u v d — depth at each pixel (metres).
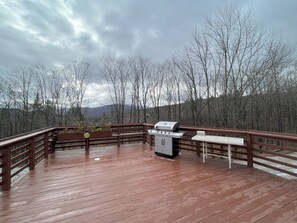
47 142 5.21
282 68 11.77
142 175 3.72
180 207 2.41
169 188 3.05
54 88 18.42
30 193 2.90
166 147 5.15
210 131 4.86
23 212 2.33
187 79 15.95
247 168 4.09
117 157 5.27
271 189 2.94
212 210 2.32
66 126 6.25
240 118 12.23
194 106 15.76
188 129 5.13
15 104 17.39
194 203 2.51
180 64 15.73
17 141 3.24
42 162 4.76
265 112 13.35
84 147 6.55
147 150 6.18
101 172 3.94
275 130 13.59
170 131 5.10
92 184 3.27
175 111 18.33
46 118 18.34
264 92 12.62
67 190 3.01
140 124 7.42
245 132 4.14
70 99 18.72
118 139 6.81
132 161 4.82
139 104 19.77
